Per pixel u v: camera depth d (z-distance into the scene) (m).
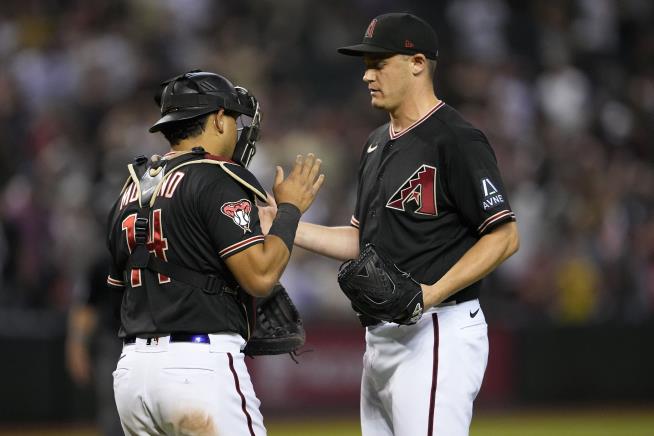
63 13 53.38
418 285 15.62
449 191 16.16
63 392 37.25
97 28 52.41
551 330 42.91
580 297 44.75
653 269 45.94
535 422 38.62
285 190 15.59
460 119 16.38
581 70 59.41
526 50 60.19
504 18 60.50
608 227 46.53
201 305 14.92
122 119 46.16
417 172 16.20
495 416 40.28
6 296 39.50
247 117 16.77
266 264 14.83
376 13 58.75
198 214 14.88
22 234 40.41
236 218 14.77
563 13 61.53
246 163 16.20
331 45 56.81
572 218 46.88
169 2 54.50
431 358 16.14
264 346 16.77
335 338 40.56
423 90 16.58
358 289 15.54
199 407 14.67
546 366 42.75
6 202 41.34
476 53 58.56
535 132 53.31
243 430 14.91
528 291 44.75
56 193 42.38
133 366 15.08
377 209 16.64
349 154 49.81
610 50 61.47
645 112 57.50
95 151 44.31
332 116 52.56
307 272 42.47
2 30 51.81
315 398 40.06
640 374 43.31
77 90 49.84
